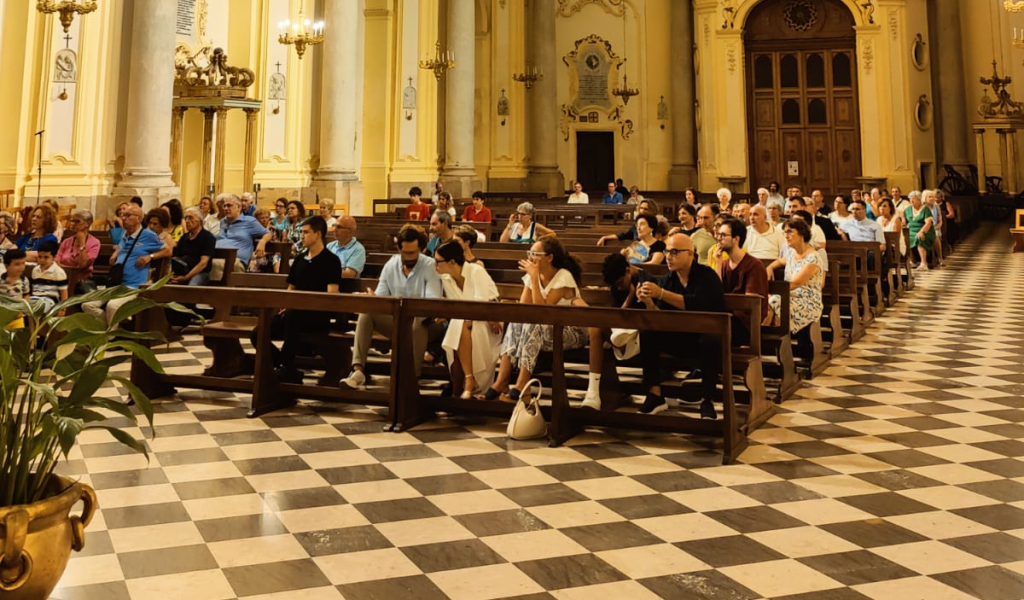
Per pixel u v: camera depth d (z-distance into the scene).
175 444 5.16
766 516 4.03
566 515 4.04
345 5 15.74
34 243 9.08
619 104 27.25
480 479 4.57
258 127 16.50
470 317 5.51
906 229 13.21
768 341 6.61
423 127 20.52
